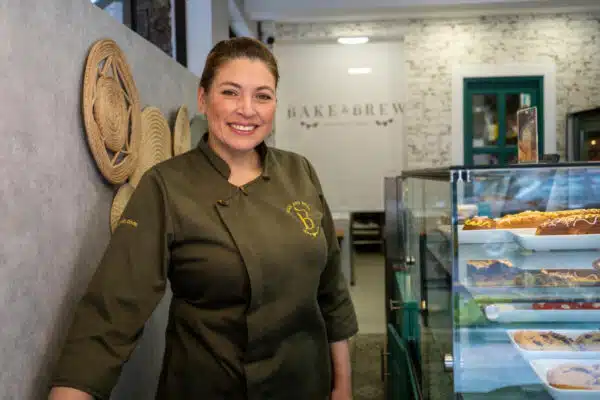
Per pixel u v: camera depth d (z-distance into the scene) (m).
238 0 4.67
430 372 1.73
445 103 5.56
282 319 1.19
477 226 1.34
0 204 1.01
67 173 1.31
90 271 1.44
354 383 3.40
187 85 2.74
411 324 2.21
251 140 1.22
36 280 1.15
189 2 3.56
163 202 1.17
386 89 5.86
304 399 1.28
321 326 1.30
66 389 1.04
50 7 1.23
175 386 1.22
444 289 1.44
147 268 1.13
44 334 1.19
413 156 5.62
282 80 5.92
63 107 1.30
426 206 1.78
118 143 1.58
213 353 1.19
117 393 1.61
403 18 5.52
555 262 1.35
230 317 1.18
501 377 1.33
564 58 5.41
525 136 1.65
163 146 2.15
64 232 1.29
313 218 1.27
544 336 1.34
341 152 5.94
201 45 3.58
